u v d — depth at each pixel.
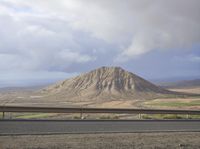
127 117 29.75
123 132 17.61
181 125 22.27
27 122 21.22
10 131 16.94
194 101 92.06
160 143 14.05
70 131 17.53
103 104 88.81
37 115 37.50
